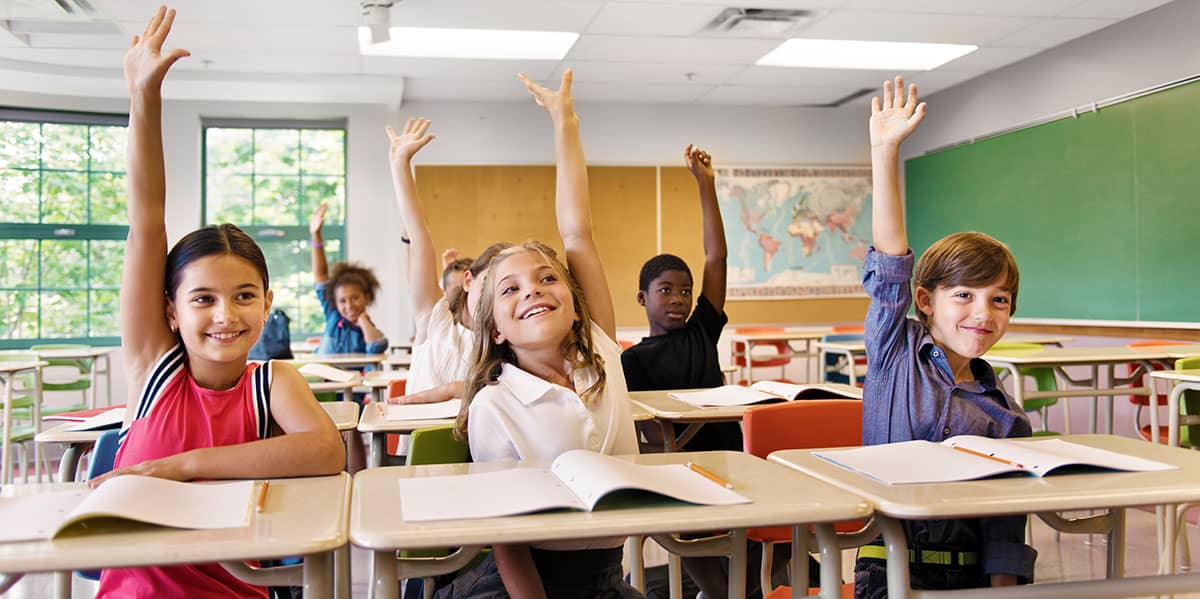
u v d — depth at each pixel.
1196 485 1.06
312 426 1.28
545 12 4.94
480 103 7.07
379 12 4.77
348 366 4.73
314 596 0.93
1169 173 5.06
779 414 1.77
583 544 1.35
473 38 5.53
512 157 7.11
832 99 7.23
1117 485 1.06
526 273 1.45
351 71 6.12
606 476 1.01
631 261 7.21
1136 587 1.12
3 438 3.94
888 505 0.98
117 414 2.21
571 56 5.86
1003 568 1.27
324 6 4.77
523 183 7.11
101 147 6.61
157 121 1.27
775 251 7.46
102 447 1.80
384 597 0.96
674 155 7.34
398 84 6.25
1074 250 5.76
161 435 1.27
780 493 1.04
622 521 0.91
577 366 1.49
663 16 5.04
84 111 6.52
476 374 1.49
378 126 6.93
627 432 1.52
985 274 1.43
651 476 1.07
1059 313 5.90
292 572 1.19
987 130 6.56
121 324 1.30
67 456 1.97
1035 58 6.07
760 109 7.49
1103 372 5.49
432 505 0.97
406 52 5.71
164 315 1.31
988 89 6.54
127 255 1.28
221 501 0.99
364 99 6.66
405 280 6.95
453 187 7.02
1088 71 5.61
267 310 1.35
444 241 7.00
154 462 1.14
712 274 2.63
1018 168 6.24
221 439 1.29
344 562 1.21
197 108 6.69
